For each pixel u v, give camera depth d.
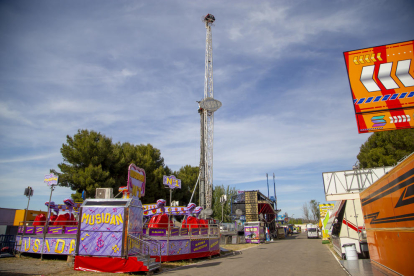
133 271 11.56
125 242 12.03
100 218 12.55
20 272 11.39
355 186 18.75
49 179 16.72
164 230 18.25
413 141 29.48
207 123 58.25
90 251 12.30
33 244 15.79
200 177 50.81
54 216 20.83
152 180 40.53
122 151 38.72
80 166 32.72
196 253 17.34
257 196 51.44
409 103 10.38
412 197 7.77
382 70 10.96
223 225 48.09
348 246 16.08
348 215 19.48
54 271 11.93
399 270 9.20
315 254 21.09
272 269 13.25
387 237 10.32
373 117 10.71
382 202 10.72
